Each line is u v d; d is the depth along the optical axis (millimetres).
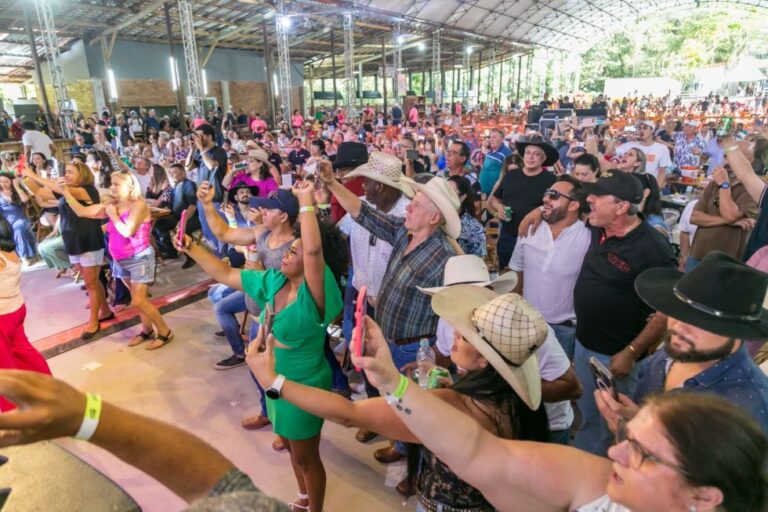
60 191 3834
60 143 12266
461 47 33844
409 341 2426
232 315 3662
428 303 2365
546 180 4074
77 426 672
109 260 4832
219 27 22250
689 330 1360
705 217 3598
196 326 4520
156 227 6273
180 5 15078
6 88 27484
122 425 719
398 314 2428
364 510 2439
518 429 1338
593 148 5742
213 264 2318
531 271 2758
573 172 3725
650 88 33062
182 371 3742
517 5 26609
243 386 3537
